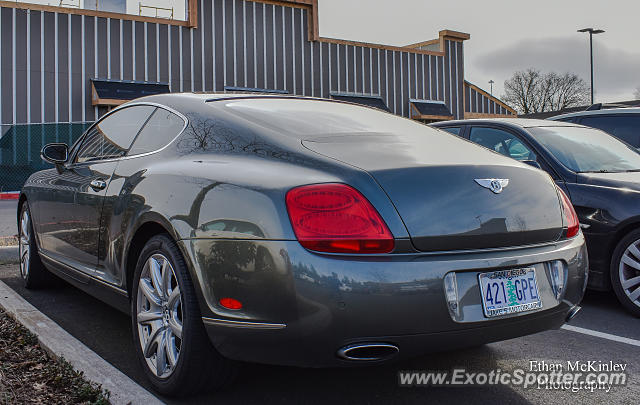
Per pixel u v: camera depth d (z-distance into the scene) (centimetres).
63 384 251
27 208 442
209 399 255
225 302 225
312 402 254
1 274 506
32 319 353
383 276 209
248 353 224
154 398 242
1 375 259
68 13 2098
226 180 239
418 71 2919
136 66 2212
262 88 2470
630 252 404
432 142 282
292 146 248
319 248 210
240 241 222
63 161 383
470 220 227
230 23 2405
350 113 320
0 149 1602
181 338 242
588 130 528
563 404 257
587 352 327
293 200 217
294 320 211
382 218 215
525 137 487
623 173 449
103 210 312
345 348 210
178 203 251
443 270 218
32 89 2041
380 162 234
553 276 253
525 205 246
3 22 1998
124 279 291
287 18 2542
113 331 349
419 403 255
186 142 284
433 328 216
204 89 2344
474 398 262
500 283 234
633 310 403
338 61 2666
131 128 338
